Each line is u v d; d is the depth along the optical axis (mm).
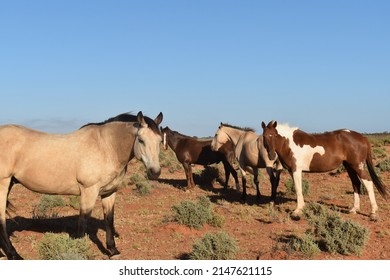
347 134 11023
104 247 8242
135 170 22312
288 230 9367
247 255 7586
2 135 7234
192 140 16734
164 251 7992
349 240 7652
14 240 8578
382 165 18781
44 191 7449
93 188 7250
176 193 15477
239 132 15125
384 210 11586
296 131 11148
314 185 16500
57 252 6910
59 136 7441
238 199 14195
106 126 7422
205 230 9477
